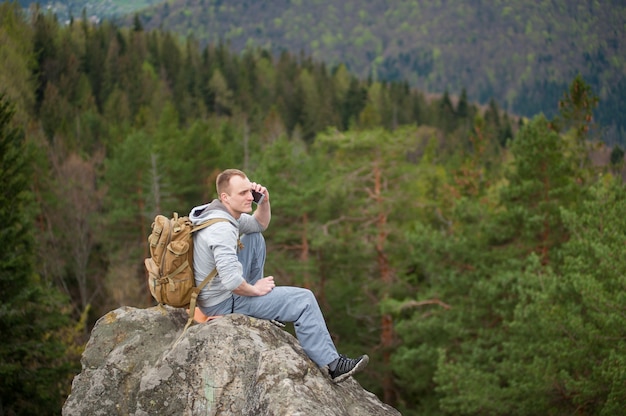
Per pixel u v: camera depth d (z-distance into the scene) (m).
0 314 14.53
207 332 4.94
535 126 20.88
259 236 5.48
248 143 63.50
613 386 11.91
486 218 21.70
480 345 19.38
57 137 53.53
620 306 12.59
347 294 28.72
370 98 156.12
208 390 4.77
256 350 4.88
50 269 38.03
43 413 15.55
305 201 28.44
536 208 20.34
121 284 35.72
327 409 4.45
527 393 14.86
